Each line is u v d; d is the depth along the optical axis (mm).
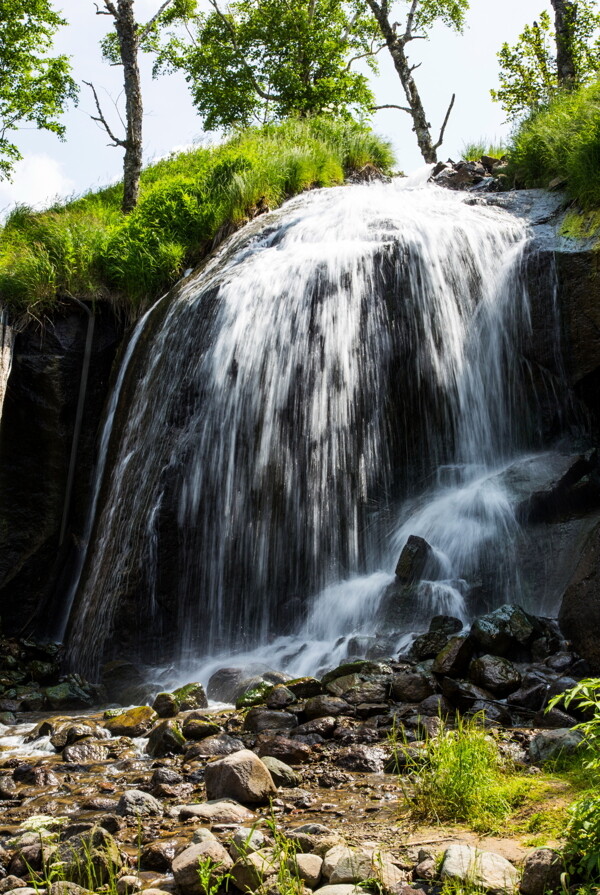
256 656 7820
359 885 2967
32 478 11195
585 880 2773
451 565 7387
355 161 17062
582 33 16969
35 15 20078
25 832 3895
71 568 11094
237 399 9234
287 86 24875
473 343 8977
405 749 4461
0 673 9047
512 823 3480
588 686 3029
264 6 25078
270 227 11680
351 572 8344
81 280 12102
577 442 8336
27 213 16078
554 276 8523
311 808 3938
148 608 8930
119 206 17469
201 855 3199
